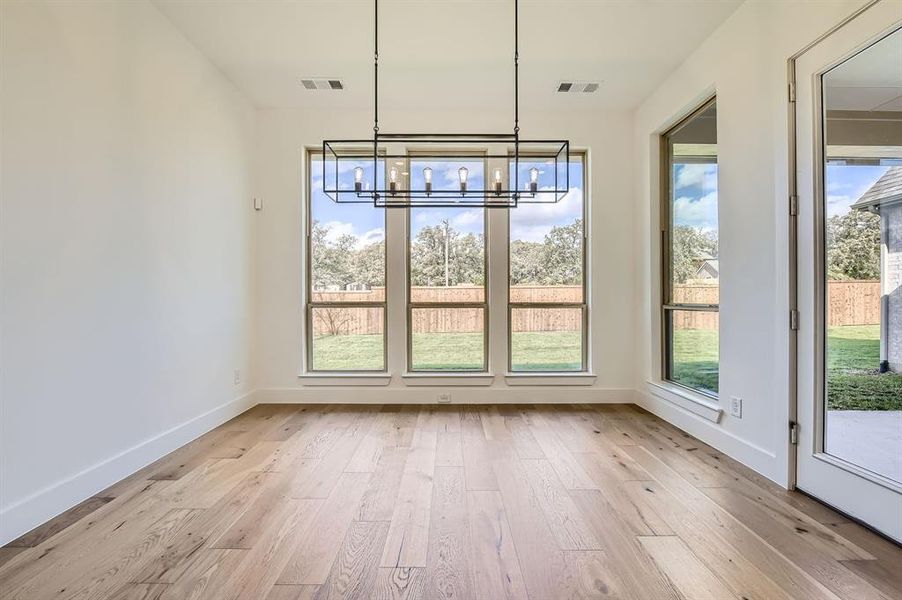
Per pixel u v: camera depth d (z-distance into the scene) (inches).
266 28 113.0
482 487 88.8
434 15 107.5
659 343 149.2
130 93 97.5
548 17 108.3
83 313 85.0
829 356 81.5
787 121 87.8
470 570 61.4
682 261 138.6
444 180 161.0
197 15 108.0
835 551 65.9
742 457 101.3
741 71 102.5
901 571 61.0
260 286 158.9
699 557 64.4
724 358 108.8
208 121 128.3
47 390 77.1
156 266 106.0
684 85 127.9
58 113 79.7
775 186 91.2
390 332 161.0
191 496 85.2
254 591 57.1
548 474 95.3
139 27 100.2
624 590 57.3
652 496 84.5
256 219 158.1
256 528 72.9
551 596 56.1
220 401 134.9
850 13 74.4
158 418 106.4
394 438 120.6
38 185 75.9
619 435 123.3
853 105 76.1
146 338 102.4
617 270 161.2
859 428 75.3
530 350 164.2
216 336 132.8
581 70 133.3
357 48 122.2
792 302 87.2
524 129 159.9
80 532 72.0
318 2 102.9
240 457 106.5
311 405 157.8
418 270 164.1
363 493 86.2
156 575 60.4
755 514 77.4
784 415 88.4
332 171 163.5
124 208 95.7
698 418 119.5
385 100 152.6
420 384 160.2
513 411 150.0
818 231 82.6
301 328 159.9
